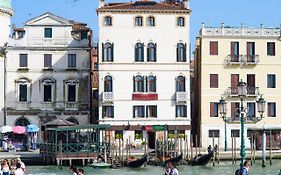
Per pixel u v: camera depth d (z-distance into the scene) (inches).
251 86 2255.2
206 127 2225.6
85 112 2287.2
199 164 1784.0
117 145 2142.0
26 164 1856.5
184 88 2212.1
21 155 1911.9
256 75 2261.3
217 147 1955.0
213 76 2245.3
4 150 2096.5
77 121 2292.1
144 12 2207.2
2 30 2374.5
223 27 2251.5
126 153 1895.9
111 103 2187.5
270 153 1843.0
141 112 2202.3
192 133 2393.0
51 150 1824.6
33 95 2284.7
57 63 2298.2
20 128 2133.4
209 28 2247.8
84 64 2304.4
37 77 2290.8
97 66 2427.4
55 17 2303.2
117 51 2201.0
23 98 2284.7
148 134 2201.0
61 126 1903.3
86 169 1718.8
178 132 2194.9
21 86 2285.9
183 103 2202.3
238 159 1904.5
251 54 2262.6
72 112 2284.7
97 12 2197.3
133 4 2226.9
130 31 2206.0
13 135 2231.8
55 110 2283.5
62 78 2297.0
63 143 1818.4
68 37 2306.8
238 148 2144.4
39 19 2298.2
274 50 2274.9
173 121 2199.8
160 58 2212.1
